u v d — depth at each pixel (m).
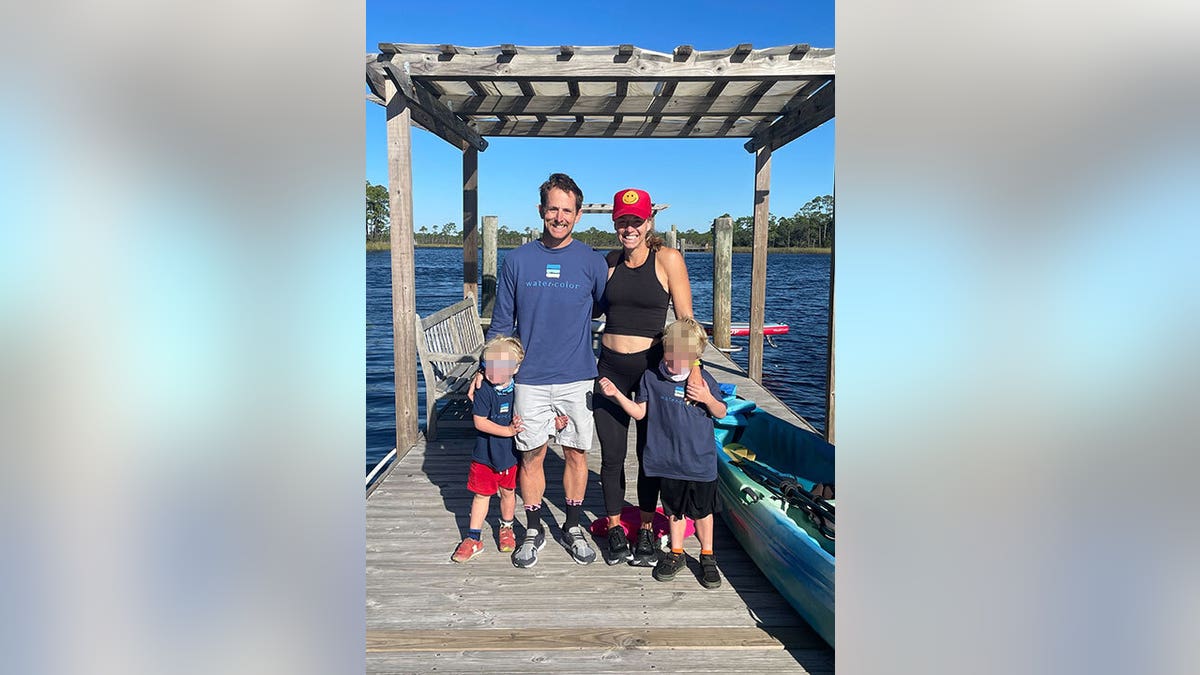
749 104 5.80
